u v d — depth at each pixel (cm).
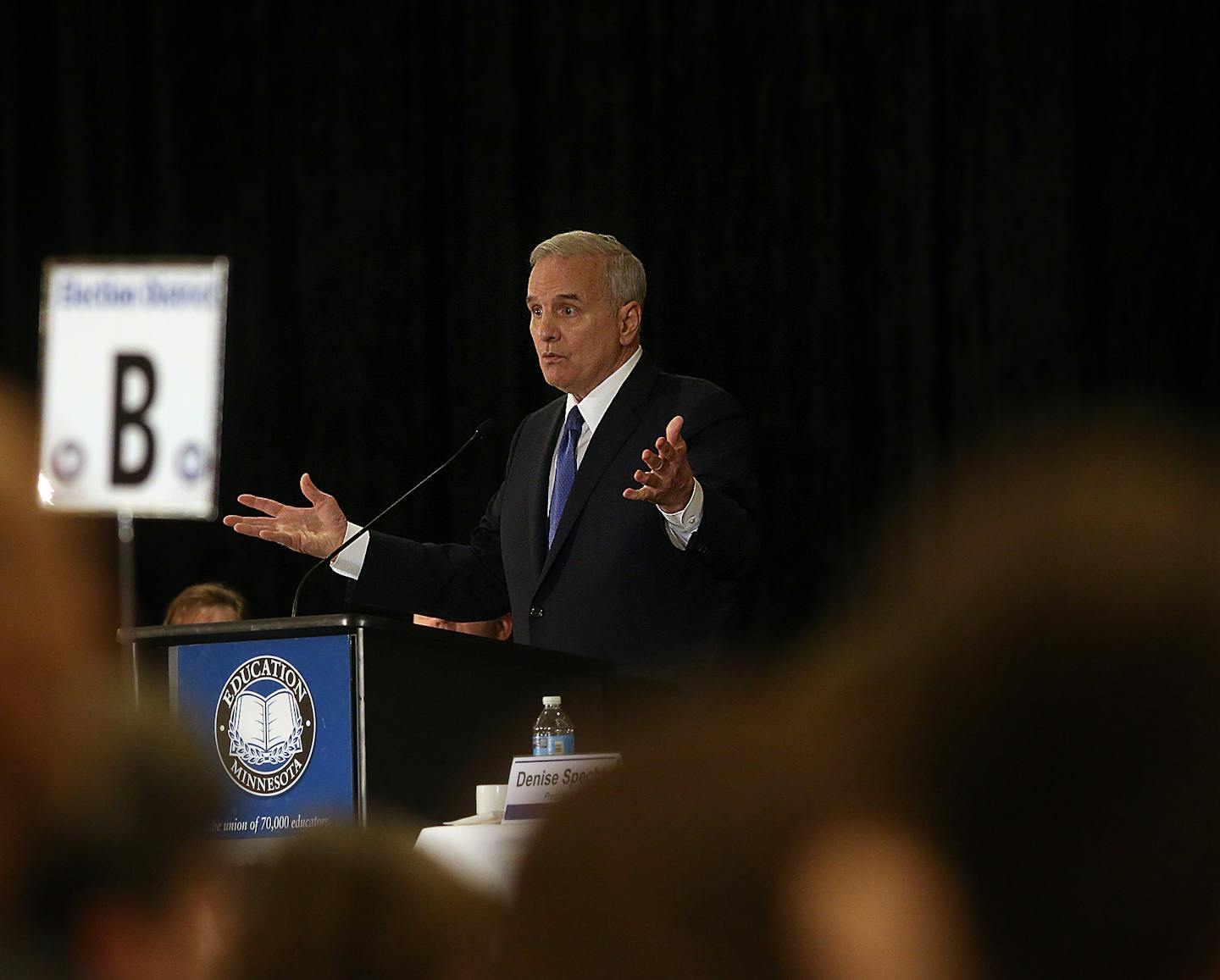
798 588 2019
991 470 167
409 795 783
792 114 2066
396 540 1146
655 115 2103
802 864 167
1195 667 153
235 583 2119
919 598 166
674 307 2080
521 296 2125
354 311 2158
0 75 2203
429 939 212
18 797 166
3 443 167
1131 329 2008
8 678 163
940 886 162
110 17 2206
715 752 176
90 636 168
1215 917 156
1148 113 2009
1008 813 159
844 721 169
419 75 2164
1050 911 159
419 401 2138
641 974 169
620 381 1192
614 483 1134
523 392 2116
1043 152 2017
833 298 2041
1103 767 156
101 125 2200
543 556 1144
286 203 2178
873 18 2053
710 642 1102
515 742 856
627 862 172
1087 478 161
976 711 159
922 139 2034
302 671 778
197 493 1959
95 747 170
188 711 186
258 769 782
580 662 902
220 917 190
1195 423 175
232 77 2191
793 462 2038
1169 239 2005
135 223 2194
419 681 799
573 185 2120
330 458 2147
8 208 2191
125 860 173
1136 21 2014
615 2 2120
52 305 1994
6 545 163
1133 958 158
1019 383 2011
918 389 2023
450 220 2153
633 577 1102
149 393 1977
